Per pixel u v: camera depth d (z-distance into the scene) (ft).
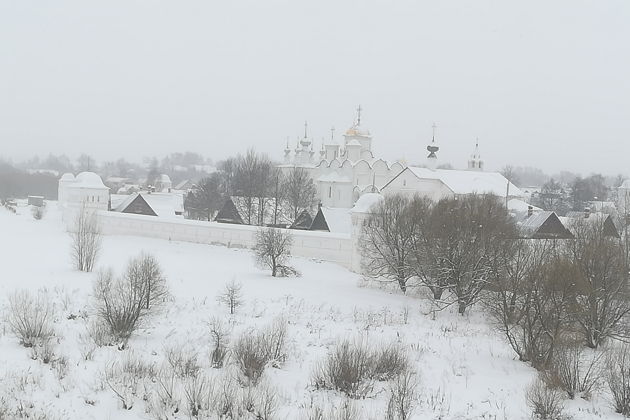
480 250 168.76
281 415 86.69
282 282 194.39
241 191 375.25
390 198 219.00
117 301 124.26
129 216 294.66
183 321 134.92
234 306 150.30
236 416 85.40
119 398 87.56
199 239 276.62
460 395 101.71
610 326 134.41
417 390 101.50
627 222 257.75
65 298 142.82
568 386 103.55
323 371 101.40
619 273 139.44
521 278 141.28
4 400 85.05
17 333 110.93
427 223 185.98
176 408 85.76
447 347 131.44
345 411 85.51
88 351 105.81
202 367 102.73
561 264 122.52
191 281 184.24
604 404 100.63
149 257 191.31
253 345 108.17
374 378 104.42
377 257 205.57
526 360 122.62
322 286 194.29
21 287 154.10
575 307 122.01
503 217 196.13
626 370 110.01
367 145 397.60
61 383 92.27
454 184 319.27
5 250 228.84
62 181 420.36
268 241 209.46
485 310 167.22
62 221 351.67
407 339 134.92
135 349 110.42
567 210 536.83
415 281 204.95
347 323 146.20
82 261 185.88
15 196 642.22
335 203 358.23
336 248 242.99
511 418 93.09
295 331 132.57
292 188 355.97
